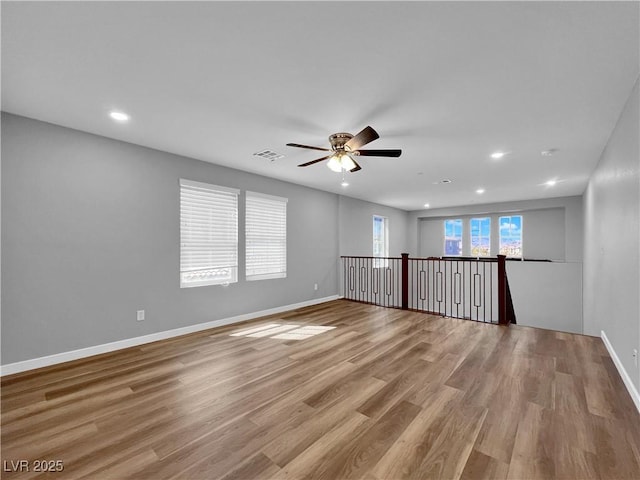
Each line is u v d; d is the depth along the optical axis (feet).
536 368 8.81
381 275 25.26
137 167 11.00
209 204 13.34
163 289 11.73
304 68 6.32
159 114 8.50
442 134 9.83
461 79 6.68
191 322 12.60
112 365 9.16
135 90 7.22
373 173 15.02
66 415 6.49
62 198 9.37
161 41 5.46
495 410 6.60
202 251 13.08
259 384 7.92
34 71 6.39
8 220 8.46
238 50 5.74
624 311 8.05
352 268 21.85
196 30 5.18
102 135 10.10
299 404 6.92
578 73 6.41
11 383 7.95
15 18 4.83
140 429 6.00
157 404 6.93
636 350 6.91
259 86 7.03
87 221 9.86
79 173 9.70
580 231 20.75
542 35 5.24
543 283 21.24
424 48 5.65
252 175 15.08
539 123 8.97
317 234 19.04
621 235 8.44
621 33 5.15
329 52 5.78
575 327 20.16
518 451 5.29
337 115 8.49
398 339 11.58
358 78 6.68
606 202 10.67
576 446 5.40
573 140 10.28
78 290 9.68
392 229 27.22
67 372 8.64
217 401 7.06
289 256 17.10
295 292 17.44
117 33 5.24
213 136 10.14
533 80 6.70
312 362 9.39
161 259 11.67
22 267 8.68
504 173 14.85
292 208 17.31
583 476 4.70
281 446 5.49
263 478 4.74
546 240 23.67
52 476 4.79
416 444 5.51
